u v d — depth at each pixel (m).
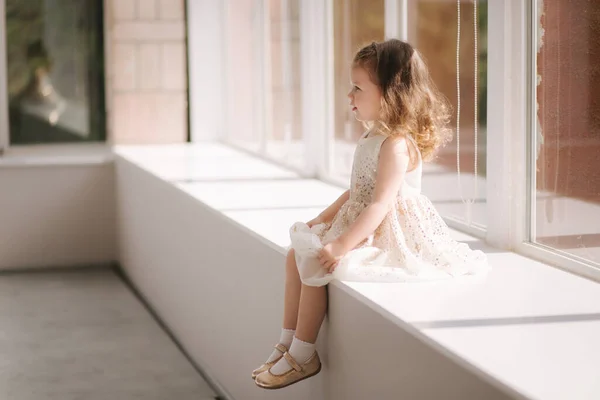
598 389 1.93
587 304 2.54
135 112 6.93
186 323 4.85
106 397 4.23
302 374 2.94
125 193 6.34
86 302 5.92
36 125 6.95
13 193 6.62
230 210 4.10
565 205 2.94
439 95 3.24
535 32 3.04
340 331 2.83
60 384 4.40
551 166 3.01
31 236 6.70
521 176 3.15
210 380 4.41
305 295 2.90
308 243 2.83
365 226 2.79
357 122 4.57
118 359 4.79
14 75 6.87
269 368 2.98
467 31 3.45
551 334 2.29
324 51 4.96
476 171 3.45
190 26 6.95
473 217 3.50
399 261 2.84
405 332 2.39
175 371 4.60
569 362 2.09
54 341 5.09
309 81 5.07
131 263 6.30
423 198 2.93
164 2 6.89
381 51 2.86
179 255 4.91
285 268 3.19
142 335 5.22
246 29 6.32
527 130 3.12
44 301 5.94
